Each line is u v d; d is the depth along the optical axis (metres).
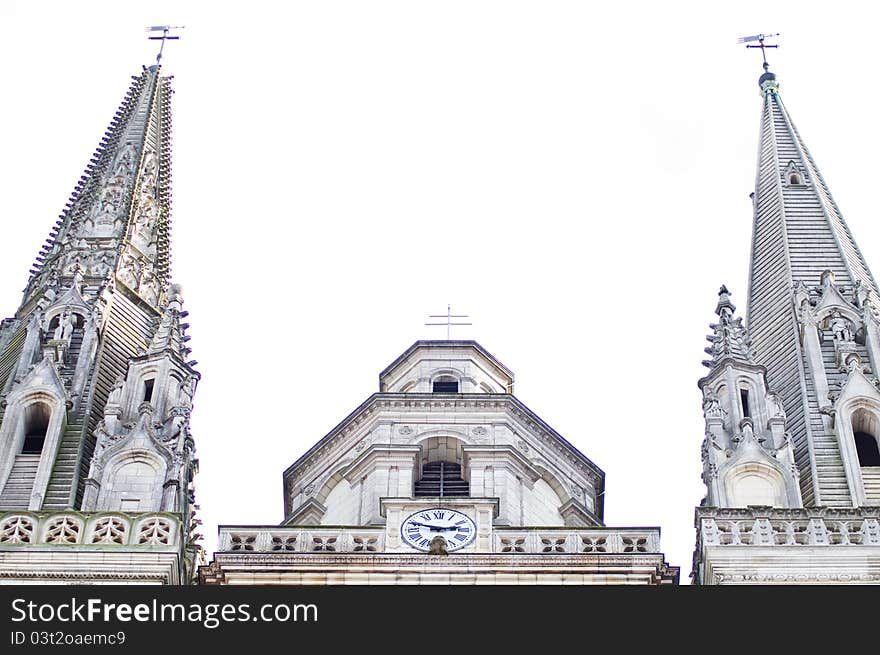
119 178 105.00
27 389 87.94
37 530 79.25
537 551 83.31
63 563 78.06
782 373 92.81
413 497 87.00
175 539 79.12
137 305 97.25
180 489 83.88
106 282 95.94
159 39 119.00
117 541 79.00
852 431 87.50
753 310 98.56
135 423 85.81
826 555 78.88
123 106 113.81
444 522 84.06
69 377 90.00
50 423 86.94
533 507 91.69
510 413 94.25
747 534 79.94
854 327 93.69
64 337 92.12
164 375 89.44
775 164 107.38
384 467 91.19
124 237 100.50
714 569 78.44
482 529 83.94
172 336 91.62
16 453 85.94
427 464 92.69
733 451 85.12
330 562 82.06
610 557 82.19
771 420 86.62
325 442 95.75
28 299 99.06
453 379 99.56
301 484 96.19
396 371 101.00
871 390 88.81
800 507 81.75
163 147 111.31
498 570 81.75
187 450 86.06
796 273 98.38
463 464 92.50
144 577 77.88
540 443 94.88
